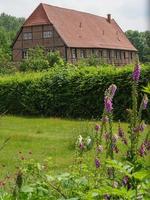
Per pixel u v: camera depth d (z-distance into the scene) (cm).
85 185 407
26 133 1977
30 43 7550
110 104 388
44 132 2036
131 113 369
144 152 353
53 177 415
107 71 2536
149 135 377
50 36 7394
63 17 7844
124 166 307
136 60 370
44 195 396
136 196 293
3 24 15900
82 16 8456
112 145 389
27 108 2836
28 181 479
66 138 1788
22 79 2869
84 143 539
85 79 2616
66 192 405
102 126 411
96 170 432
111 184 360
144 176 268
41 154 1445
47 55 5428
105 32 8825
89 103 2614
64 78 2698
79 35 7800
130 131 361
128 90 2422
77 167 520
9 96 2902
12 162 1240
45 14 7512
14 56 7644
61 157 1362
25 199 397
